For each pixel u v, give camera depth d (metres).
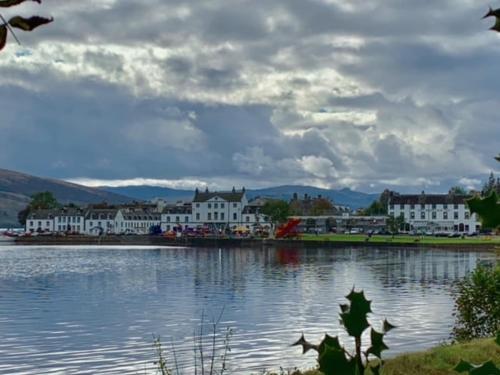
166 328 33.22
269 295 48.44
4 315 38.25
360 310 2.53
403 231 174.25
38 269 77.44
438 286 54.88
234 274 69.00
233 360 25.08
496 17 2.19
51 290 53.12
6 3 1.94
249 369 23.52
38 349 28.14
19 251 128.50
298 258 98.25
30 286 56.56
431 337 29.19
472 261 86.56
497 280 21.45
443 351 17.78
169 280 62.25
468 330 21.95
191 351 27.06
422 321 34.22
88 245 161.25
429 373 15.84
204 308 41.06
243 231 171.12
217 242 144.88
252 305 42.38
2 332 32.41
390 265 80.81
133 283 59.16
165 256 108.31
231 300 45.34
